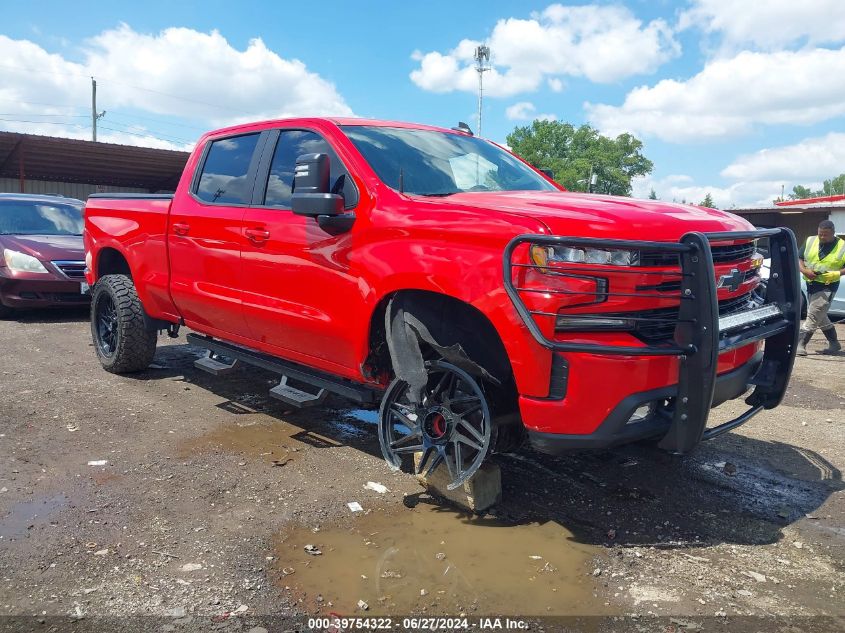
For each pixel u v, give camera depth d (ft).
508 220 9.91
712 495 12.62
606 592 9.30
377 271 11.55
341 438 15.39
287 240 13.43
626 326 9.82
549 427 9.78
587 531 11.12
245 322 15.08
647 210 10.78
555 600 9.08
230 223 14.94
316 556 10.15
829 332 28.71
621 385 9.50
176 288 16.97
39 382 19.19
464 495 11.62
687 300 9.52
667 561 10.18
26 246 28.60
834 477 13.65
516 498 12.30
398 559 10.11
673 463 14.16
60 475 12.85
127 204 18.86
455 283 10.31
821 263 27.89
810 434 16.49
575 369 9.45
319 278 12.82
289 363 14.96
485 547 10.50
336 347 12.90
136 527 10.91
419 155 13.66
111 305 20.12
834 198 89.81
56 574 9.47
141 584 9.27
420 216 11.03
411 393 11.39
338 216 12.20
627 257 9.57
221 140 16.53
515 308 9.59
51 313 31.89
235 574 9.59
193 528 10.93
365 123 14.16
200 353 23.45
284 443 14.97
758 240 12.86
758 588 9.46
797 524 11.50
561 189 15.26
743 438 16.07
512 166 15.51
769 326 11.70
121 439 14.90
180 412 16.93
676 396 9.86
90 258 20.59
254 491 12.42
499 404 11.07
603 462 14.11
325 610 8.79
